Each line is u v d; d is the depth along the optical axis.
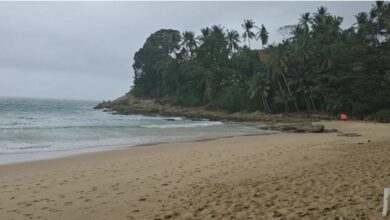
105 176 10.90
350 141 19.20
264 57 65.19
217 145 19.38
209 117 56.47
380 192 6.35
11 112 58.19
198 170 11.25
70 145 20.78
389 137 22.47
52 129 29.38
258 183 8.38
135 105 80.19
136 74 95.50
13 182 10.24
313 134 27.73
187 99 72.19
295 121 45.53
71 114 60.88
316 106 57.47
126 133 28.75
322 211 5.58
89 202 7.78
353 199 6.05
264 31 69.56
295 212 5.68
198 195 7.71
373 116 44.44
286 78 57.88
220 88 68.44
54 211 7.18
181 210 6.59
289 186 7.63
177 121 48.03
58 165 13.37
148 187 9.06
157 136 26.91
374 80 48.06
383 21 60.41
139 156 15.45
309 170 9.54
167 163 13.09
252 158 13.28
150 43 93.31
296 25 68.56
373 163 9.73
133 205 7.36
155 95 86.88
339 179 7.82
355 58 51.47
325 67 54.06
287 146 17.06
